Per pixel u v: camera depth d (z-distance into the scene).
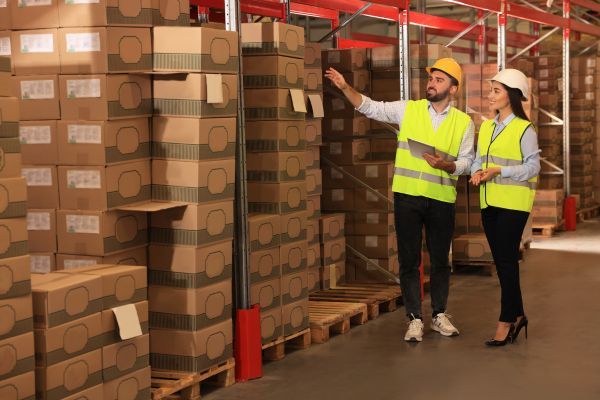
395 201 6.59
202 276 5.16
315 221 7.45
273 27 5.97
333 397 5.25
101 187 4.85
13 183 3.91
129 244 5.05
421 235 6.63
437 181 6.45
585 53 16.02
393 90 8.16
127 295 4.60
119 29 4.86
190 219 5.09
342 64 7.99
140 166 5.08
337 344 6.56
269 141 6.07
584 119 14.14
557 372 5.76
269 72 6.01
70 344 4.22
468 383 5.53
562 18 13.02
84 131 4.86
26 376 3.97
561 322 7.21
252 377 5.64
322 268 7.68
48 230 4.99
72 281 4.28
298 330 6.31
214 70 5.14
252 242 5.78
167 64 5.06
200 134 5.04
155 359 5.25
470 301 8.15
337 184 8.09
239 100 5.51
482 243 9.48
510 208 6.19
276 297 6.04
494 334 6.82
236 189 5.58
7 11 5.00
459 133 6.50
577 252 10.99
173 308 5.18
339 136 8.02
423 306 7.95
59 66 4.90
